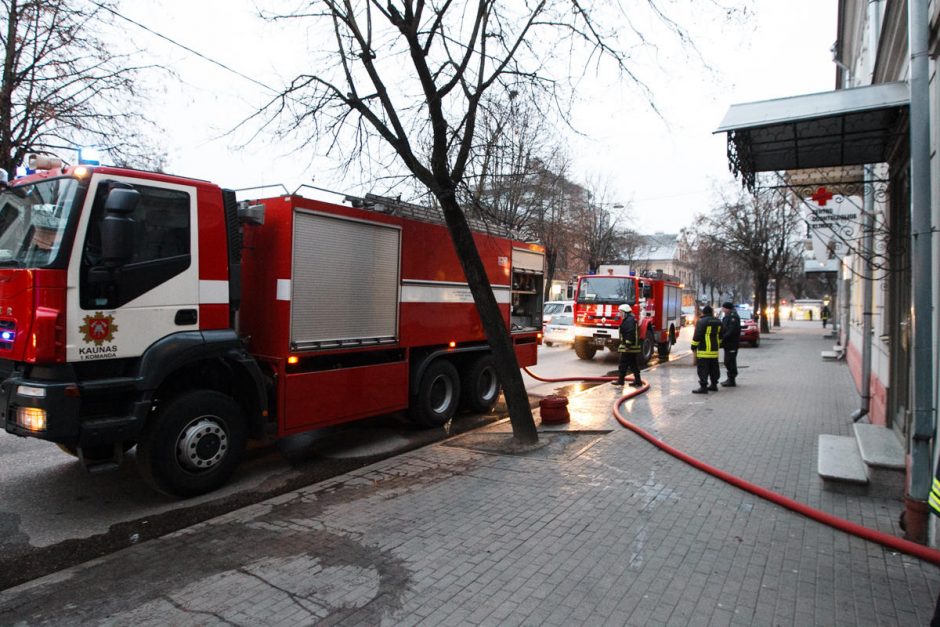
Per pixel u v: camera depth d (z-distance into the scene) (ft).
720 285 200.75
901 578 11.86
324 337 20.71
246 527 14.82
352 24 20.10
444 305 26.61
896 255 20.85
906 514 13.62
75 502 16.78
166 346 16.29
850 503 16.20
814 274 109.81
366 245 22.38
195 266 17.24
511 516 15.28
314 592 11.41
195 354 16.89
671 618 10.36
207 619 10.52
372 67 20.80
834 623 10.23
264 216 19.67
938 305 13.14
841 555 12.91
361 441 24.25
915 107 13.30
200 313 17.38
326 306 20.71
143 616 10.66
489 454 21.52
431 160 21.75
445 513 15.57
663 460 20.49
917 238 13.28
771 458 20.83
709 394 35.83
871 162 22.88
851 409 30.58
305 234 19.81
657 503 16.20
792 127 19.25
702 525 14.61
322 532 14.42
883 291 24.38
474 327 28.71
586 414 29.32
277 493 17.66
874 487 16.67
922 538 13.17
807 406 31.48
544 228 89.15
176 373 17.57
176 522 15.35
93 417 15.31
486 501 16.46
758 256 104.27
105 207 14.85
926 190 13.24
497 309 22.89
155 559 13.04
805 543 13.53
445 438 25.07
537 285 35.27
